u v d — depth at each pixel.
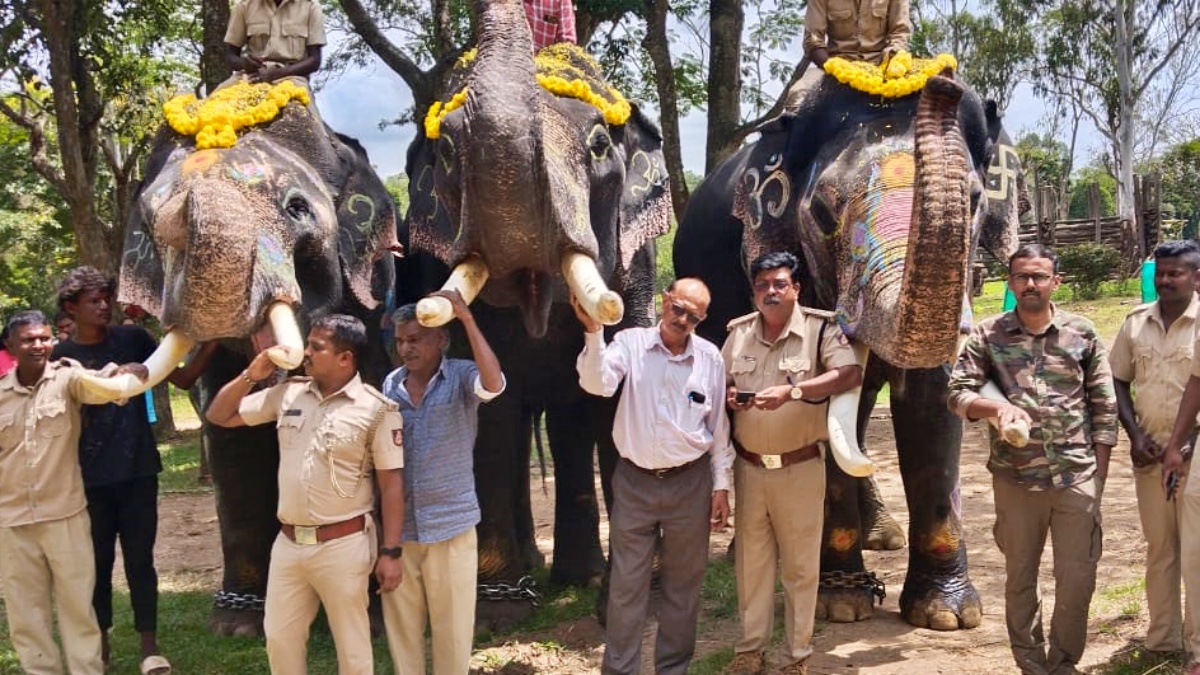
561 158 4.43
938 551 5.15
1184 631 4.45
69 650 4.58
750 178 5.44
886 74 4.96
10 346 4.46
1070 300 21.14
